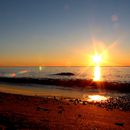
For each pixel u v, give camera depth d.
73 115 9.85
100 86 32.81
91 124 8.07
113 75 79.50
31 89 29.98
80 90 29.30
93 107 13.66
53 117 8.86
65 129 6.85
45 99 16.56
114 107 15.39
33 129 6.36
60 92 26.31
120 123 8.63
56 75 80.12
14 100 14.64
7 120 7.31
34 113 9.52
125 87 30.33
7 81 46.84
